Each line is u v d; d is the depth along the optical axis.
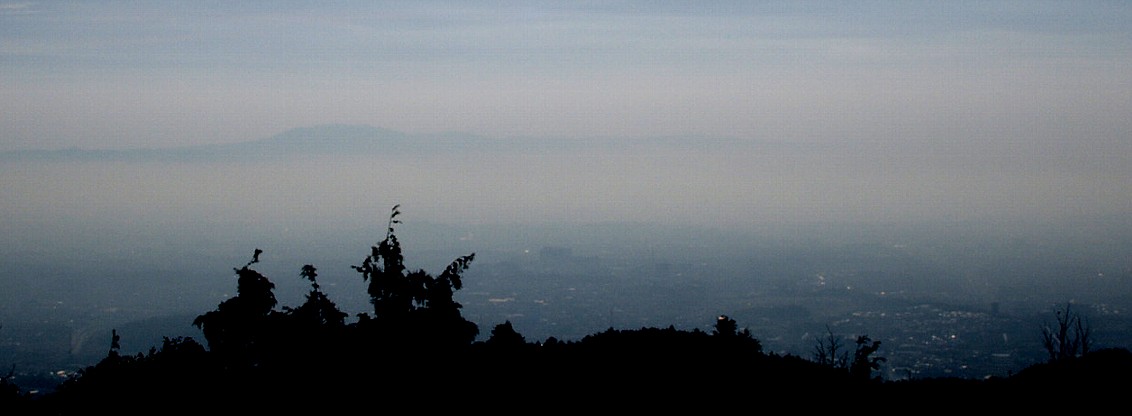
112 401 18.75
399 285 20.23
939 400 19.34
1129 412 18.12
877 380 21.58
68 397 19.16
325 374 19.53
